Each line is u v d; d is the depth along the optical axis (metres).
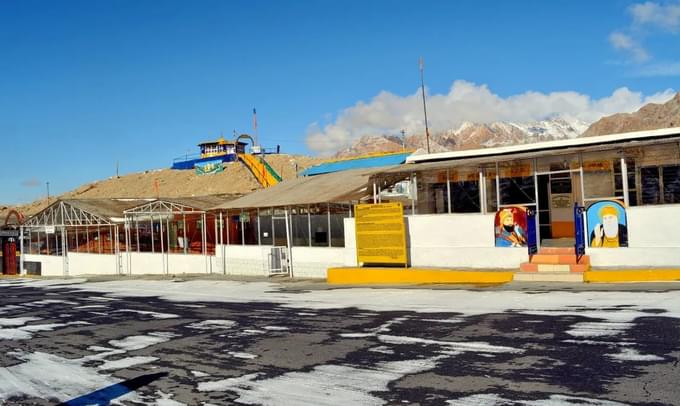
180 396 7.68
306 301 15.91
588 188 17.22
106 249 35.75
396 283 18.61
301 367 8.67
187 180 95.62
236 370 8.80
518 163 18.30
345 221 21.47
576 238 15.89
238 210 27.72
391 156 38.91
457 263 18.83
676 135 19.12
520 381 7.10
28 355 11.20
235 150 97.75
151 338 11.98
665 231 15.20
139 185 103.31
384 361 8.60
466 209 19.31
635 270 14.40
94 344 11.84
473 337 9.55
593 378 6.97
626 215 15.72
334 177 30.16
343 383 7.68
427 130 38.69
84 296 21.98
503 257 17.92
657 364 7.31
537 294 13.39
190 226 31.64
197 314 14.96
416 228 19.75
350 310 13.56
